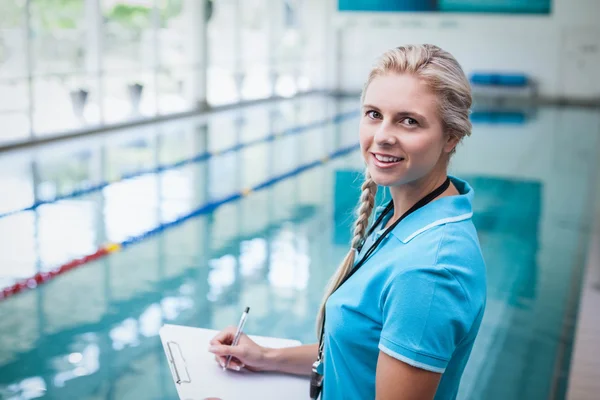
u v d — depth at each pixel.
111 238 4.37
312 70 15.66
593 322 3.17
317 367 1.07
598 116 11.69
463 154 7.84
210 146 8.08
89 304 3.29
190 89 11.38
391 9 13.27
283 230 4.68
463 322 0.83
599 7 12.57
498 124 10.44
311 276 3.78
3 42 7.59
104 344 2.86
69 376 2.58
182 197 5.54
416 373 0.83
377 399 0.85
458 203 0.92
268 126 9.97
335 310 0.94
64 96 8.70
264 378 1.18
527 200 5.77
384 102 0.89
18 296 3.36
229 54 12.66
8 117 7.70
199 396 1.12
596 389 2.49
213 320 3.14
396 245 0.92
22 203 5.17
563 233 4.79
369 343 0.91
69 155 7.21
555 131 9.77
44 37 8.32
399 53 0.90
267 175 6.52
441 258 0.85
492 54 14.36
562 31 13.80
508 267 4.03
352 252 1.04
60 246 4.16
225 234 4.54
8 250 4.04
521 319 3.24
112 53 9.70
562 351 2.88
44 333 2.95
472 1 12.88
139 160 7.06
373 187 1.05
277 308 3.31
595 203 5.70
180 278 3.69
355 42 15.14
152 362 2.71
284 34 14.56
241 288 3.57
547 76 14.13
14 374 2.58
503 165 7.27
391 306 0.85
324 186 6.11
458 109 0.89
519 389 2.55
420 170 0.90
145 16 10.23
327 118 11.04
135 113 9.86
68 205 5.16
